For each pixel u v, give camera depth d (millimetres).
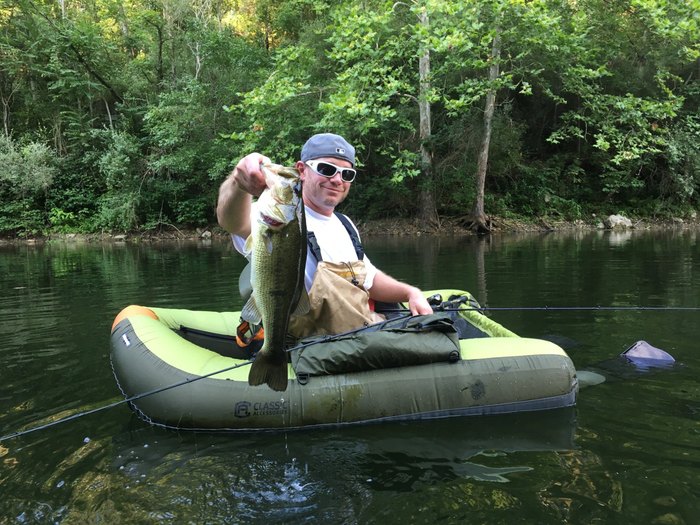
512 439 2369
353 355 2592
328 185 2789
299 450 2301
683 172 17812
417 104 16250
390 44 12758
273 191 1806
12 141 18328
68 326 4664
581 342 3879
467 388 2646
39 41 18781
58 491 1979
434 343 2699
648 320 4488
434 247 11273
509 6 12094
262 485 2002
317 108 13953
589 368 3309
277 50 13891
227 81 17125
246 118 15562
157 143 17562
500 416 2633
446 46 11086
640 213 18047
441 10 11586
